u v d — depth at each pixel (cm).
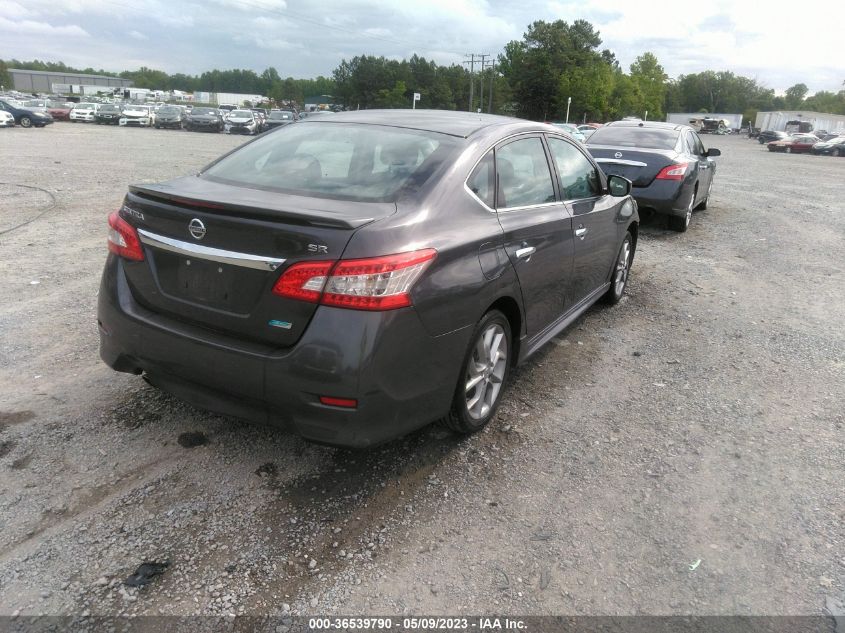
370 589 239
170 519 270
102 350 321
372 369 254
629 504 298
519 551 264
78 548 250
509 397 404
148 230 292
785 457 346
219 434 336
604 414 387
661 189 921
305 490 295
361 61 11862
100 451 314
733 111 17438
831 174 2497
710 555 267
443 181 306
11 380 381
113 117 4512
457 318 290
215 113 4288
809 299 656
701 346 510
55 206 958
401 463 321
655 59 9994
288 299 255
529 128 401
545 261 379
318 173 317
